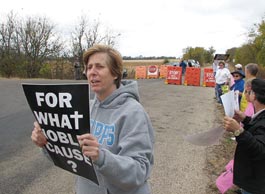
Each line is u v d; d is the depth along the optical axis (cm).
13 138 694
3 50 2952
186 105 1245
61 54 3250
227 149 639
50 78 3138
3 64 2911
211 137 309
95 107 211
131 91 202
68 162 187
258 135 284
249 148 277
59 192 440
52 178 487
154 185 467
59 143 183
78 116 165
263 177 286
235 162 306
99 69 198
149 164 190
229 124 280
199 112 1091
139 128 188
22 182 470
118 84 210
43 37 3091
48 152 198
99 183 193
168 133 774
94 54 201
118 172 170
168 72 2344
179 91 1784
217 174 510
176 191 448
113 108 199
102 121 202
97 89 200
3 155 584
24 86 182
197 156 597
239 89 844
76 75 2991
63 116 171
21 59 3002
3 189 445
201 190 451
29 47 3047
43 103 177
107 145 193
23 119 884
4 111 1001
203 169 532
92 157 164
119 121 191
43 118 182
